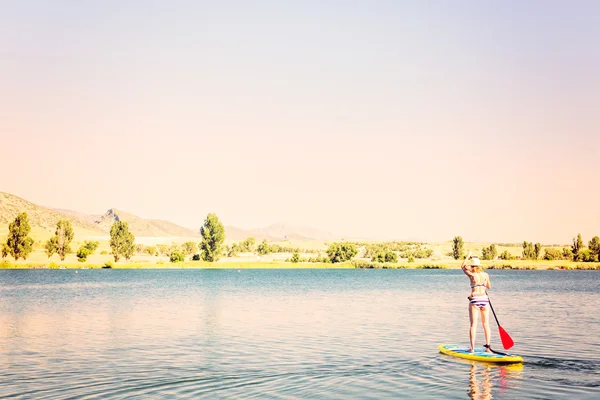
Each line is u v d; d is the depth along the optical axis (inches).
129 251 7377.0
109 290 2839.6
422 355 862.5
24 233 6599.4
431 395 621.9
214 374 731.4
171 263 6948.8
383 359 828.0
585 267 6988.2
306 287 3112.7
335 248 7839.6
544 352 884.6
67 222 7209.6
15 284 3494.1
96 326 1264.8
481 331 1149.1
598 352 882.1
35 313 1585.9
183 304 1903.3
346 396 617.9
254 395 624.1
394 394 625.6
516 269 7534.5
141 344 989.2
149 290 2824.8
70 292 2652.6
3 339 1059.3
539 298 2187.5
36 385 677.3
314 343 989.8
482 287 861.8
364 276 5098.4
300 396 619.5
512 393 628.4
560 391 637.9
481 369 753.0
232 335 1101.7
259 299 2155.5
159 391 644.1
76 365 797.9
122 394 631.8
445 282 3777.1
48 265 6604.3
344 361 814.5
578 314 1519.4
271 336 1084.5
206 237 7042.3
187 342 1010.1
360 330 1171.3
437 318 1417.3
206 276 5088.6
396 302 1971.0
